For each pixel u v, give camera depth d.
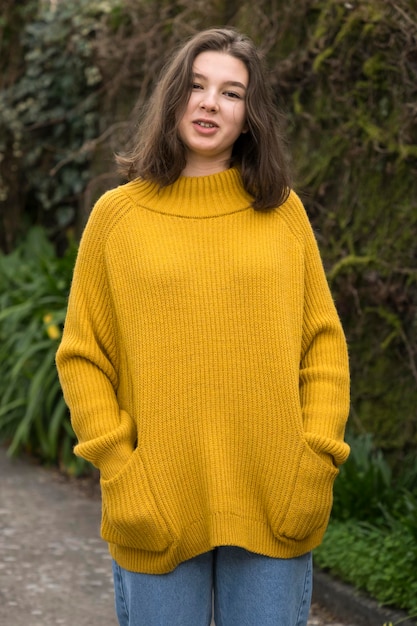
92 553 4.85
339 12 4.87
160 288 2.49
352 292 4.86
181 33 6.32
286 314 2.54
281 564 2.51
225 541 2.45
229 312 2.49
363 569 3.94
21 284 7.04
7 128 8.78
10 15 8.61
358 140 4.87
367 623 3.81
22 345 6.49
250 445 2.49
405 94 4.57
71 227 8.74
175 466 2.49
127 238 2.56
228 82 2.57
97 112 8.03
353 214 4.94
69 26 8.09
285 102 5.35
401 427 4.71
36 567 4.62
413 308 4.61
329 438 2.49
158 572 2.50
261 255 2.53
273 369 2.49
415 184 4.60
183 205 2.59
